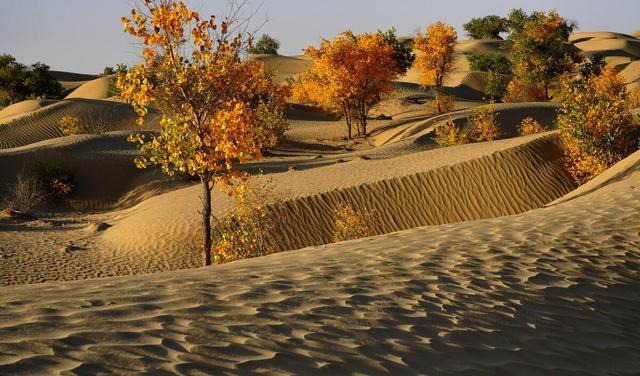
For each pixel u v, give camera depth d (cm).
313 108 6372
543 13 6762
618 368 503
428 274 707
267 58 10488
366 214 1883
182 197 2425
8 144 4919
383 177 2198
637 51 10962
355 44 5169
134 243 2002
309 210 1989
